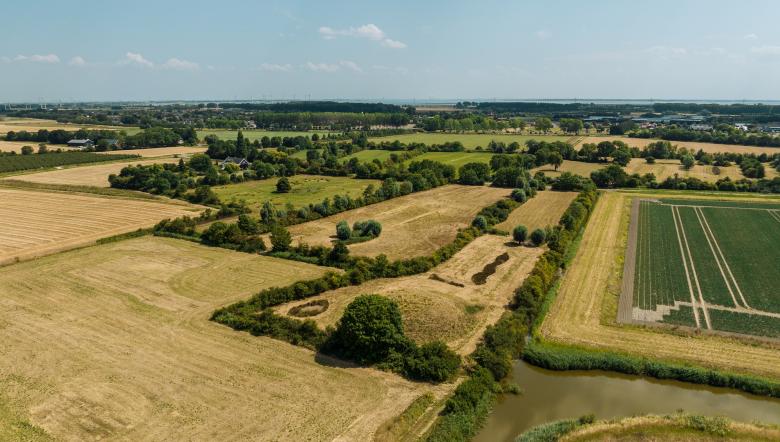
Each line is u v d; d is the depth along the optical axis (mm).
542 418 41281
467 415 39750
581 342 52406
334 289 65938
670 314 58875
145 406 40844
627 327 55781
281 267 74812
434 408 41281
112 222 100875
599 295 64812
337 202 110500
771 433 38031
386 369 46969
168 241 88625
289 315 58719
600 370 48406
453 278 70500
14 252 80938
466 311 59281
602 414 41906
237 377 45312
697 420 39344
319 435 37531
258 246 82438
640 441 37438
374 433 37812
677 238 89750
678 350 50406
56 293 64688
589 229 96500
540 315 58531
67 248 83562
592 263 77125
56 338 52312
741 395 44438
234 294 64688
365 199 117500
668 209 112812
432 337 52781
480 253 81750
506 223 101375
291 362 48156
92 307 60312
